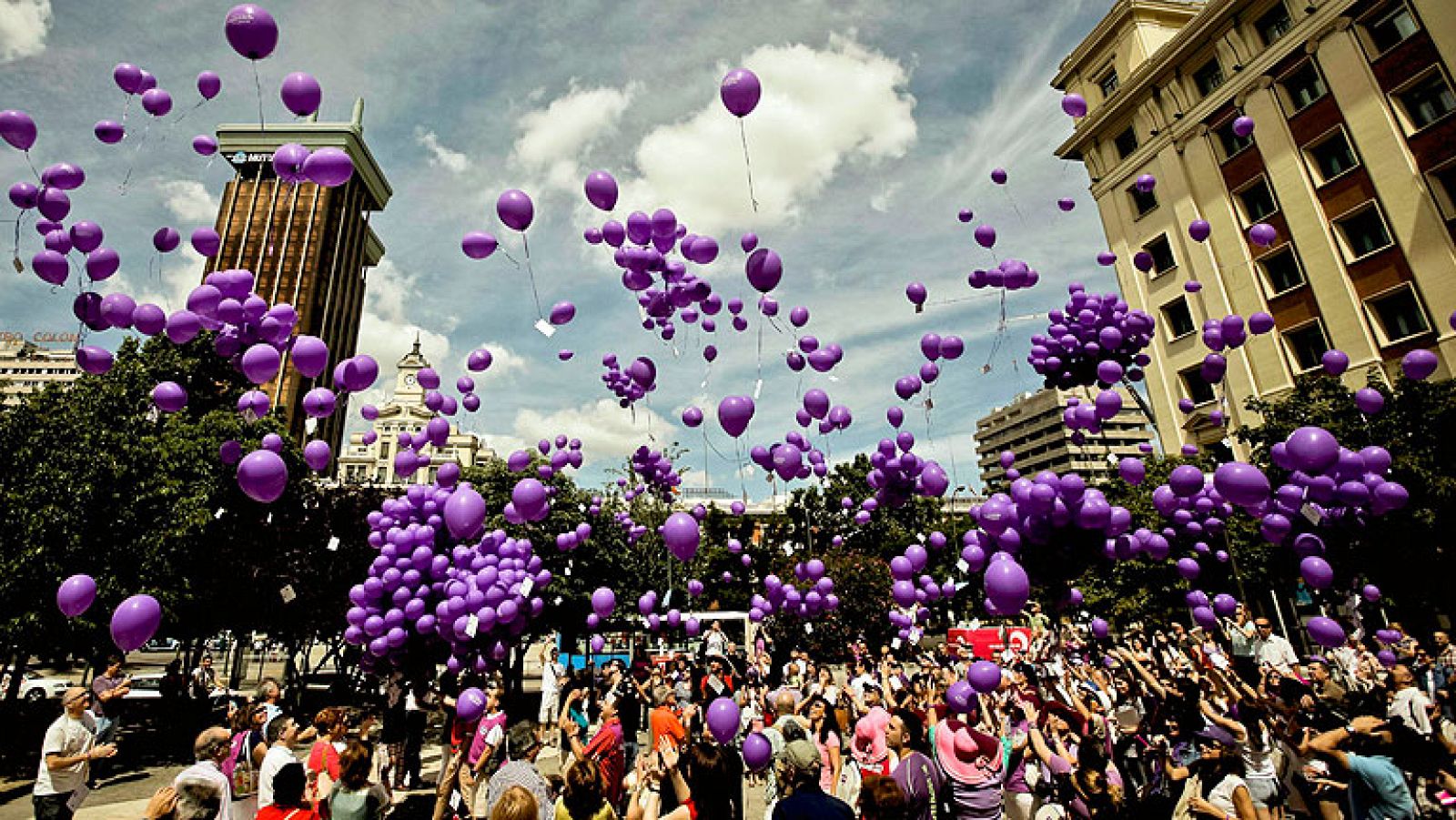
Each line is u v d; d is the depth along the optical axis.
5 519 9.90
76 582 4.71
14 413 10.91
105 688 9.56
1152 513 15.97
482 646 8.37
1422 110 17.17
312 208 55.03
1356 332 17.80
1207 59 21.81
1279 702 5.52
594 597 7.55
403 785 8.67
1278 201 19.75
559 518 18.61
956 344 7.92
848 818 3.37
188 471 12.48
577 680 7.37
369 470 50.44
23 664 12.16
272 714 5.91
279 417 17.92
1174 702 5.60
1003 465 10.05
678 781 3.99
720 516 31.33
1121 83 25.19
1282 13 20.02
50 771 5.29
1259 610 15.44
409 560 8.22
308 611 17.45
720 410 5.87
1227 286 20.98
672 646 19.56
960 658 14.47
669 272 6.46
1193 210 22.00
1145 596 15.82
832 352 7.57
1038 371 9.95
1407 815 3.93
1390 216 17.34
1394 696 6.20
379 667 9.26
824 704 6.66
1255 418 19.69
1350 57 18.22
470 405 8.38
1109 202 25.03
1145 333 9.20
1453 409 11.76
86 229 5.51
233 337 5.99
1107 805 4.68
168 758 11.62
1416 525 10.88
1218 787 4.78
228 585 14.59
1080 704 6.54
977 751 4.94
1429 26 16.83
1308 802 5.07
